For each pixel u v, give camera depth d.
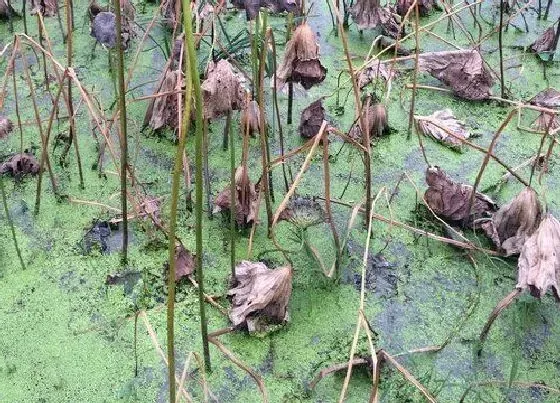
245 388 1.81
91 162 2.45
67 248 2.15
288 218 2.23
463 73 2.79
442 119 2.69
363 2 3.03
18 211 2.26
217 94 1.96
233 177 1.86
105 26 2.34
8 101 2.66
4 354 1.86
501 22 2.67
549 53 3.02
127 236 2.09
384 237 2.23
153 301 2.01
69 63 2.17
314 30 3.20
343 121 2.67
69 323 1.94
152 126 2.55
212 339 1.73
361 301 1.72
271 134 2.58
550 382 1.83
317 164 2.48
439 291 2.06
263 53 1.90
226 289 2.04
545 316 1.99
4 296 2.00
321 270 2.04
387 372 1.84
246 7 1.76
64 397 1.78
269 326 1.92
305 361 1.87
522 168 2.50
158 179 2.40
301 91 2.78
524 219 2.06
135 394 1.79
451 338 1.93
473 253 2.17
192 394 1.79
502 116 2.77
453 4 3.39
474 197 2.18
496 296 2.05
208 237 2.19
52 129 2.56
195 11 2.52
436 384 1.82
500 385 1.82
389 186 2.42
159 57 2.96
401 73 2.96
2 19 3.14
